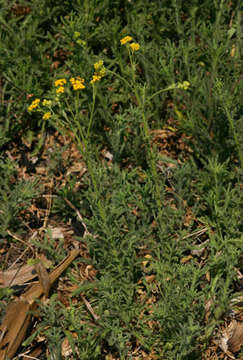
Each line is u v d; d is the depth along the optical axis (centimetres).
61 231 294
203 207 297
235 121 292
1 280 268
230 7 374
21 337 244
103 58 329
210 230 283
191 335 210
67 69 369
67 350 242
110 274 251
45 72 337
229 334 246
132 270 251
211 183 282
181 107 329
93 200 251
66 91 322
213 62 310
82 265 277
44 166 335
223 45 323
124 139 330
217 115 291
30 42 330
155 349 241
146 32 344
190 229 277
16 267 278
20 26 365
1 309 246
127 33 339
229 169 304
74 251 271
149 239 268
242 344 242
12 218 286
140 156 318
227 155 298
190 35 347
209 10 353
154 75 325
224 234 280
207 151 305
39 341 249
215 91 271
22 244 291
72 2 353
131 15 346
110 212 247
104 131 337
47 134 348
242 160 277
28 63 327
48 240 289
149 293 248
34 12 347
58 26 339
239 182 272
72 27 313
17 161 313
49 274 260
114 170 292
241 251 246
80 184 321
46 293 259
